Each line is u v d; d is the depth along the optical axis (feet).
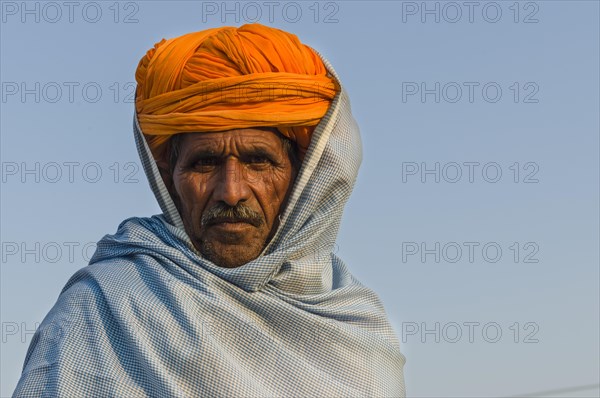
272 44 34.53
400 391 34.94
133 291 33.45
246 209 33.78
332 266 38.04
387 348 34.65
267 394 32.24
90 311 33.42
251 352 33.09
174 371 31.99
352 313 35.04
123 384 31.99
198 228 34.30
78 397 31.99
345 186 35.01
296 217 34.47
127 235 35.17
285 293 34.12
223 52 34.32
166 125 34.22
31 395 32.22
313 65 35.06
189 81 34.22
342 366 33.78
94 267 34.94
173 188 35.55
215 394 31.86
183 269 33.83
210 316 33.06
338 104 35.14
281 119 33.94
